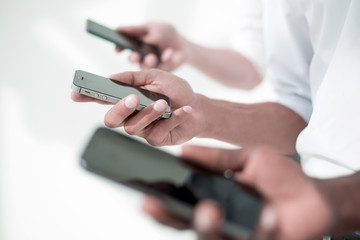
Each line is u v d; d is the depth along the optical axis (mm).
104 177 521
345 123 751
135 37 1312
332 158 773
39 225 1652
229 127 961
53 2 1984
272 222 460
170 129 809
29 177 1746
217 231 439
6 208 1679
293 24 914
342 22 795
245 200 493
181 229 510
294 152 1018
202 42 1959
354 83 740
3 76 1905
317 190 481
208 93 1922
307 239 474
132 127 771
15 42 1950
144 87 871
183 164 539
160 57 1284
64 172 1770
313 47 889
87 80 772
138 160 542
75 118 1864
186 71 1926
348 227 511
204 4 1963
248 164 505
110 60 1951
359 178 524
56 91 1906
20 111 1860
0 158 1771
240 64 1311
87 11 1989
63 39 1963
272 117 1018
